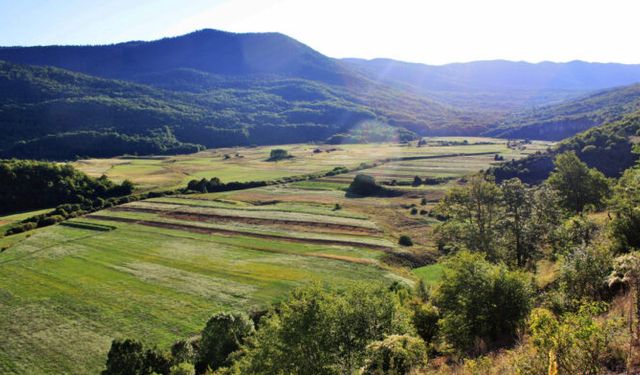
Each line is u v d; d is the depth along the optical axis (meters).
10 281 54.22
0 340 40.00
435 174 120.25
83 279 54.41
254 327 40.25
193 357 36.00
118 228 79.06
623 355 11.09
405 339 18.69
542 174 90.62
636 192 30.48
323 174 130.25
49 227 81.44
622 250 25.59
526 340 17.84
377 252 63.22
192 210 91.06
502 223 41.91
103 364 35.88
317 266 57.53
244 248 66.50
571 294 21.00
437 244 65.06
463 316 22.30
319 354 23.62
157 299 47.97
